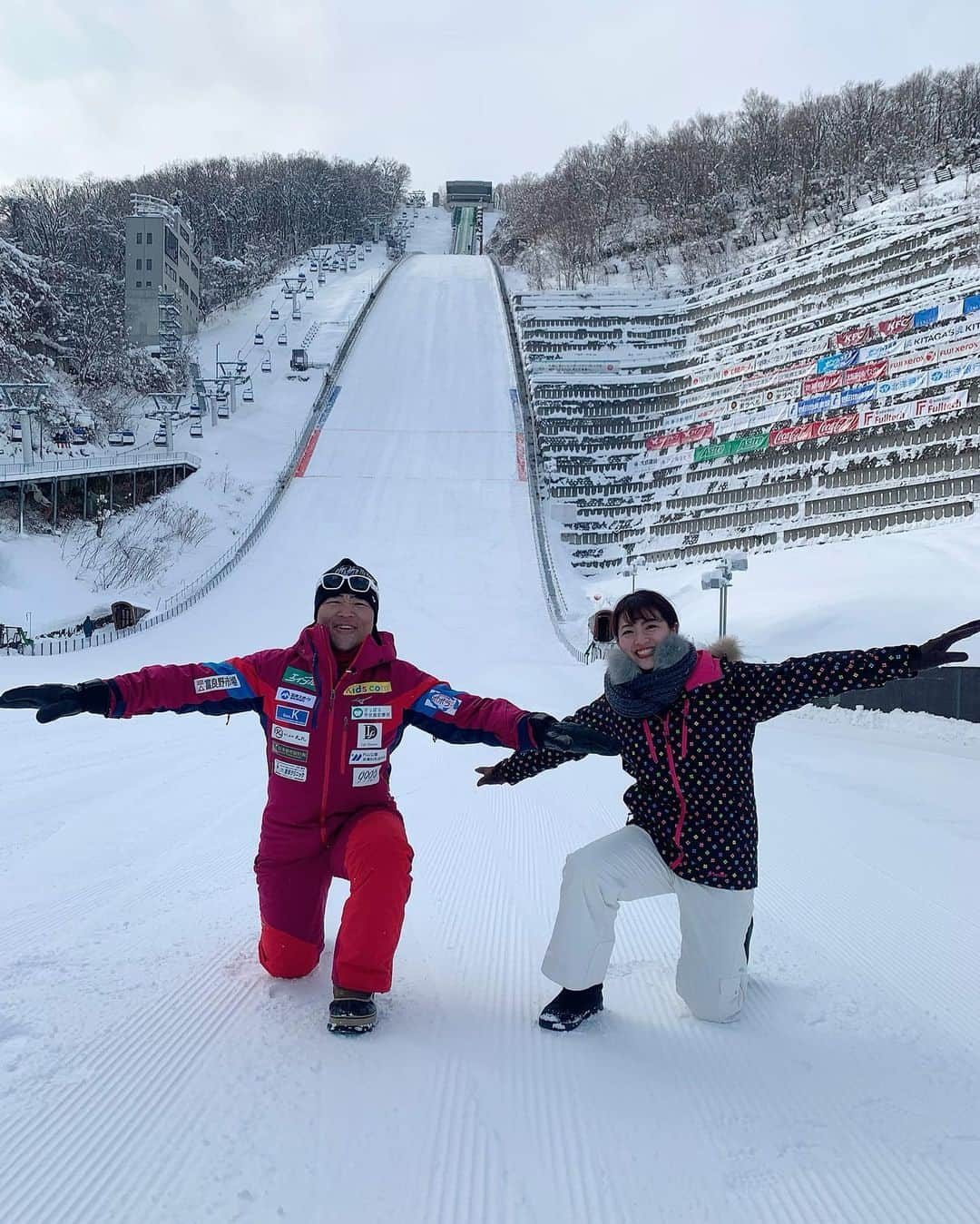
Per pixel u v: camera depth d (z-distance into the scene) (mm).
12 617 44594
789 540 59281
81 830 7148
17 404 59156
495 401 86938
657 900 5375
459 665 38719
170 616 48562
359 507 68188
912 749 15008
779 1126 2738
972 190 90000
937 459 57812
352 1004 3207
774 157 142000
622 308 100812
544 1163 2471
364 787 3646
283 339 103625
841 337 74062
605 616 3562
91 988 3557
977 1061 3217
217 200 173125
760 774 11789
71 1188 2238
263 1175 2330
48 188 160250
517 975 3990
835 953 4457
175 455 70875
